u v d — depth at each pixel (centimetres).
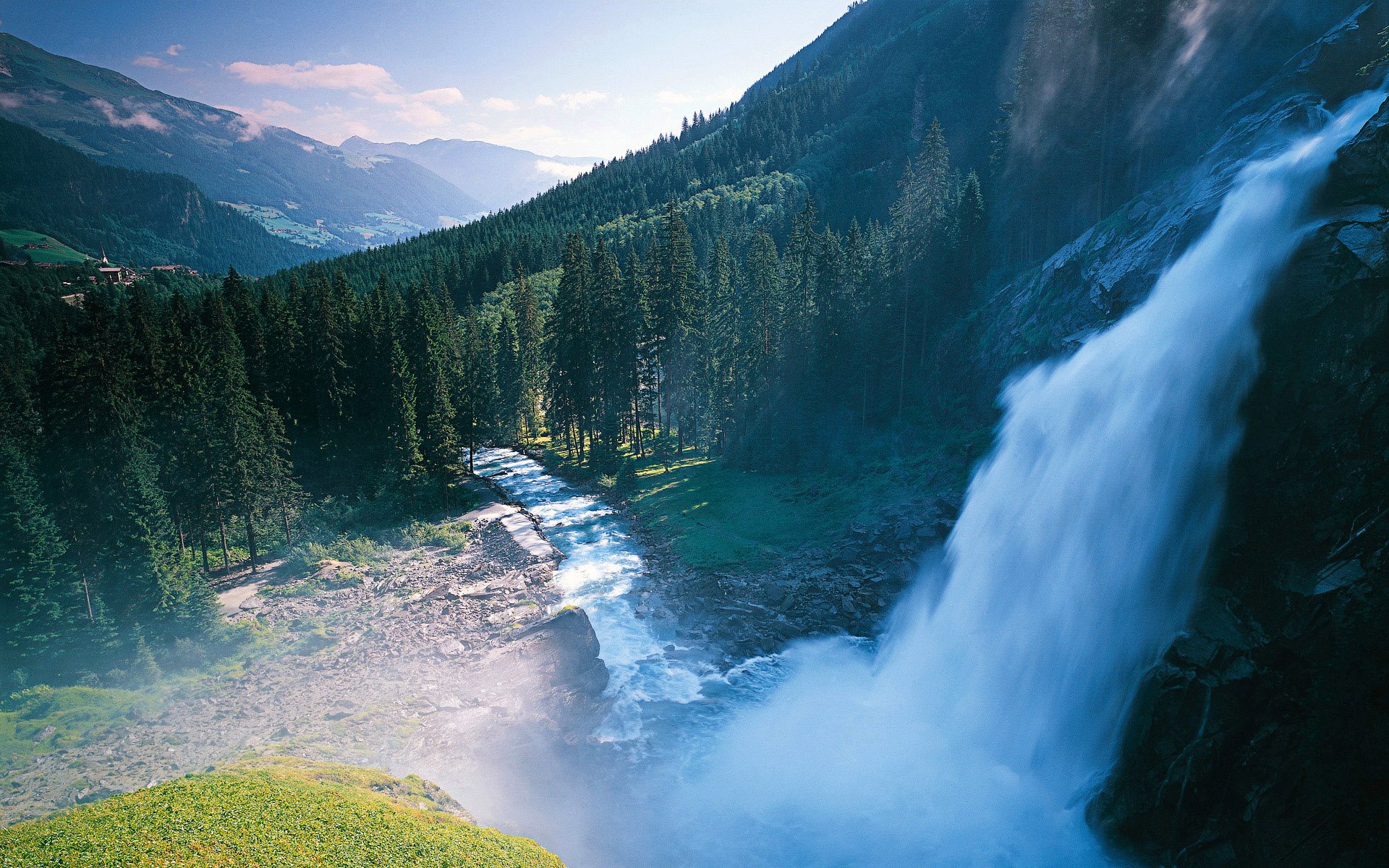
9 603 3753
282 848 1784
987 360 5334
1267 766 2381
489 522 6256
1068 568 3409
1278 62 4803
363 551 5559
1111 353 3697
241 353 7106
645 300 7862
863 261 6800
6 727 3153
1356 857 2186
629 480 6906
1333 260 2623
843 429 6359
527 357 10631
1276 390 2748
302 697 3453
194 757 2956
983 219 6356
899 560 4409
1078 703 3091
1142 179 5194
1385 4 3672
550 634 3625
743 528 5462
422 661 3759
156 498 4691
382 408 7281
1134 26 5269
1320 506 2519
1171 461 3098
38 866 1534
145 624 3950
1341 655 2322
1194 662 2617
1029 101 6044
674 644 4016
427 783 2658
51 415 4916
